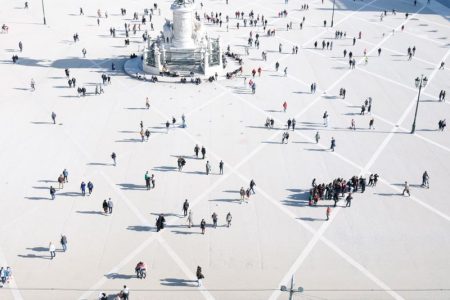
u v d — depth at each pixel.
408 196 38.50
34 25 77.56
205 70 58.91
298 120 49.81
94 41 71.62
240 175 40.78
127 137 46.03
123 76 59.69
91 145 44.56
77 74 59.91
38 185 38.84
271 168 41.78
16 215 35.56
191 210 36.41
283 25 80.50
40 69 61.06
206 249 32.88
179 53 60.56
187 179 40.16
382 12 88.19
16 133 46.16
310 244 33.38
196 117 49.97
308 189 39.19
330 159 43.28
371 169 41.94
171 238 33.81
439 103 54.28
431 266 31.64
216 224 34.97
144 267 30.09
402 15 86.75
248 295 29.27
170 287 29.81
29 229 34.25
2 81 57.16
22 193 37.88
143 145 44.81
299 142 45.84
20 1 90.00
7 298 28.80
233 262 31.78
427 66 64.69
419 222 35.62
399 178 40.75
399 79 60.41
